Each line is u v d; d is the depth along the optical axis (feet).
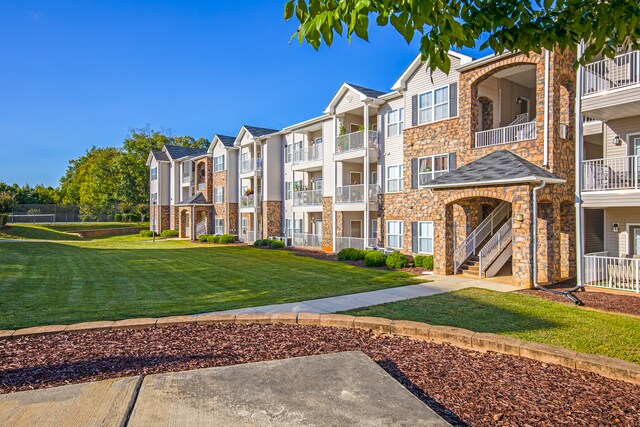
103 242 111.04
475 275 45.68
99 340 17.49
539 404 11.48
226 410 9.77
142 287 39.11
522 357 15.69
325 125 80.38
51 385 12.17
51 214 175.94
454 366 14.56
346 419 9.37
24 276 45.62
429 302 30.89
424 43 12.00
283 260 63.93
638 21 13.89
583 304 30.48
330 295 33.63
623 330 22.66
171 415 9.46
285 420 9.28
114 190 189.98
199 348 16.25
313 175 91.09
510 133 51.13
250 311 27.14
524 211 38.86
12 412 9.55
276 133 97.76
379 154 69.87
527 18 14.98
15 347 16.37
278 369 12.80
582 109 39.42
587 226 49.49
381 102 68.44
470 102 51.24
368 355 15.56
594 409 11.23
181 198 143.84
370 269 51.98
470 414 10.78
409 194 61.93
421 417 9.53
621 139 43.50
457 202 48.14
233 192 115.34
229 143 116.57
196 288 38.42
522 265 38.52
